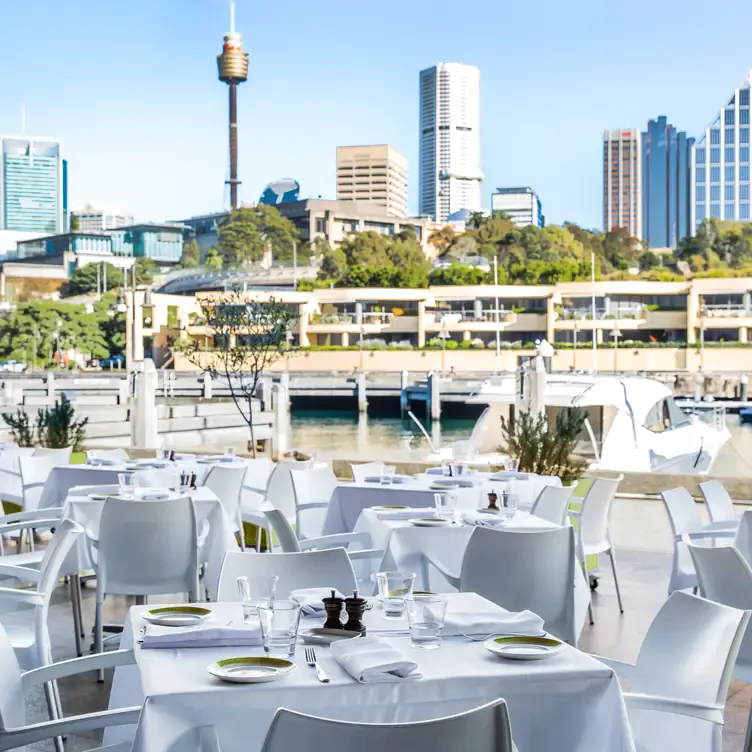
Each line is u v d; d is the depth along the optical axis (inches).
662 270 4389.8
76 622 248.1
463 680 115.1
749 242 4475.9
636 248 5012.3
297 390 2460.6
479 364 3218.5
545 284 3782.0
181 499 235.1
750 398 2568.9
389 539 240.4
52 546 192.9
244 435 1343.5
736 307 3452.3
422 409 2541.8
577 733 117.6
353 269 3912.4
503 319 3558.1
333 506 303.4
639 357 3225.9
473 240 5098.4
